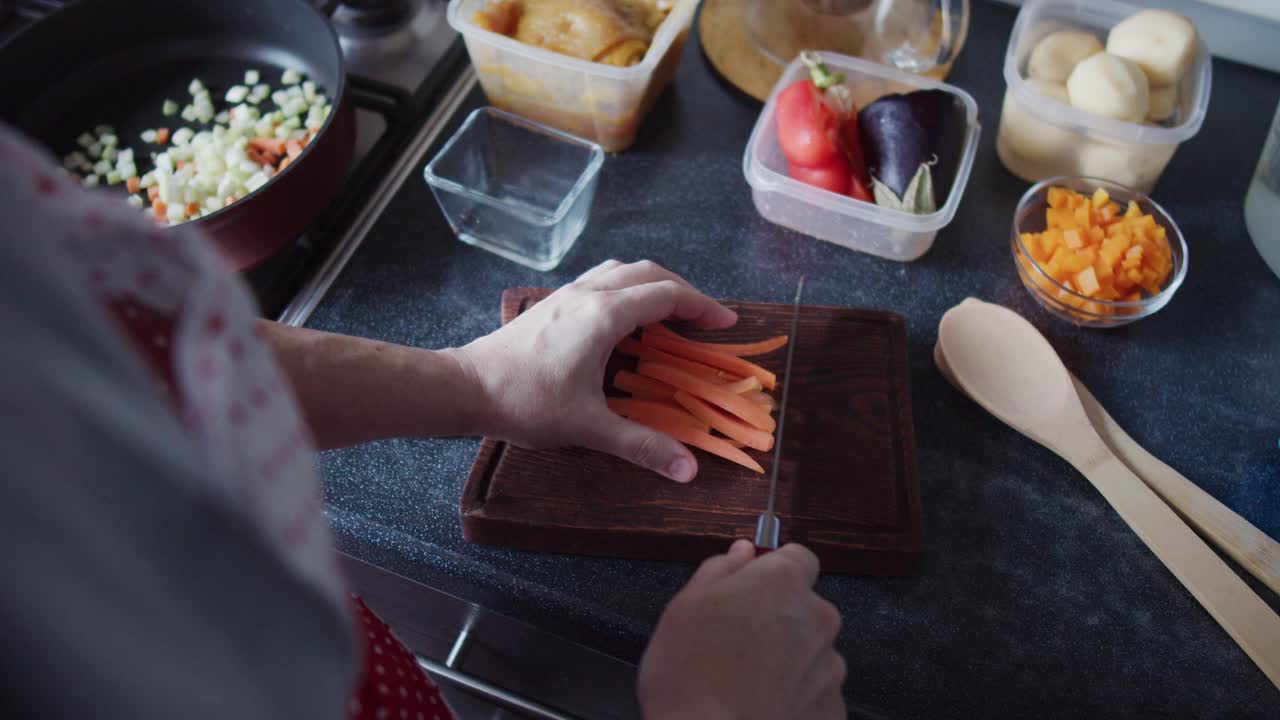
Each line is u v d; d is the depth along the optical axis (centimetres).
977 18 110
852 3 101
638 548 69
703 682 47
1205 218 93
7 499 21
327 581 25
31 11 106
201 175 89
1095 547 72
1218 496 75
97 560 22
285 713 26
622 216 93
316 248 90
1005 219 93
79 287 22
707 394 74
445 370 64
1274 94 102
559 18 89
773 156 94
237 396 25
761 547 65
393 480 74
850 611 69
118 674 23
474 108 101
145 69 99
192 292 27
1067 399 77
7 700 24
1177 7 102
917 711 65
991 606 69
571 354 67
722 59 104
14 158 22
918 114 85
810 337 80
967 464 76
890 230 87
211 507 22
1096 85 83
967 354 80
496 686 84
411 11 106
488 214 86
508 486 70
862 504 70
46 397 21
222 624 24
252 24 99
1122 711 65
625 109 92
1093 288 81
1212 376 82
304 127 96
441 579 74
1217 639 68
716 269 89
